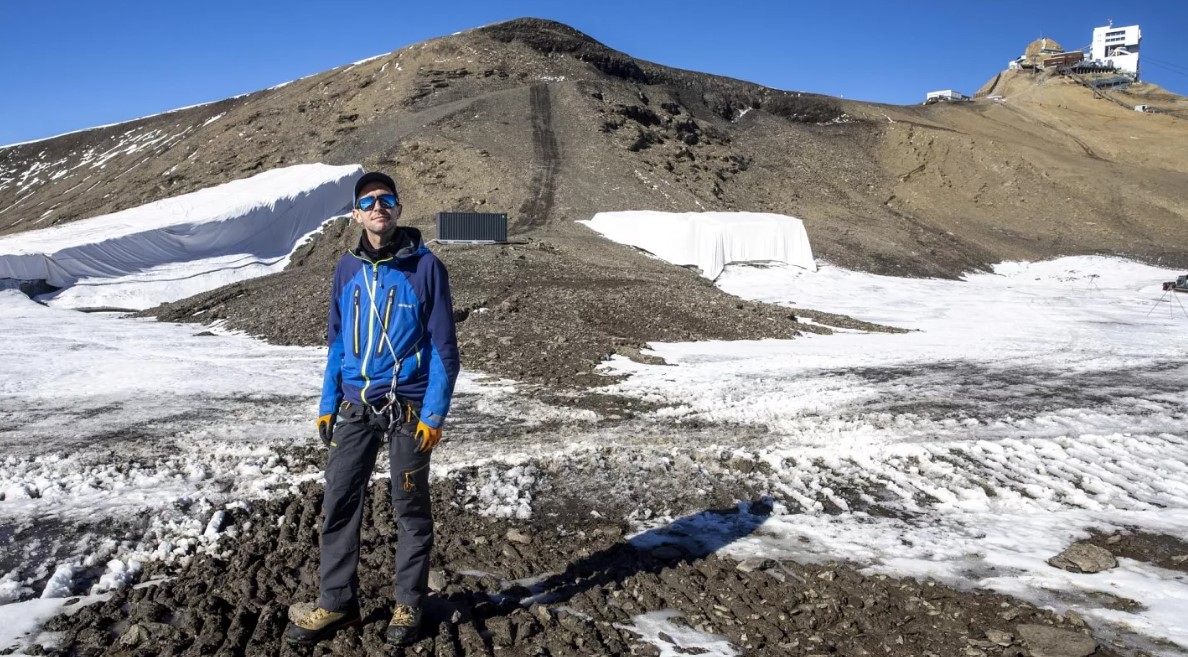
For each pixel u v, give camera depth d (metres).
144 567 4.13
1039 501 5.63
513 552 4.36
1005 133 72.88
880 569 4.24
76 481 5.49
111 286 29.16
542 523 4.92
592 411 8.58
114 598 3.72
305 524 4.73
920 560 4.39
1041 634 3.43
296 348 15.08
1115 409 9.02
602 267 26.59
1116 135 74.62
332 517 3.23
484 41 66.50
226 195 37.31
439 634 3.31
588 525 4.92
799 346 16.03
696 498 5.50
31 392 9.56
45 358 12.87
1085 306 29.94
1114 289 37.88
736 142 62.88
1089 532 4.95
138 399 9.13
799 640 3.42
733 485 5.84
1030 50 117.25
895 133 65.00
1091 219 54.72
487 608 3.63
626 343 14.81
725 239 33.78
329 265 28.03
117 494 5.24
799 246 35.94
